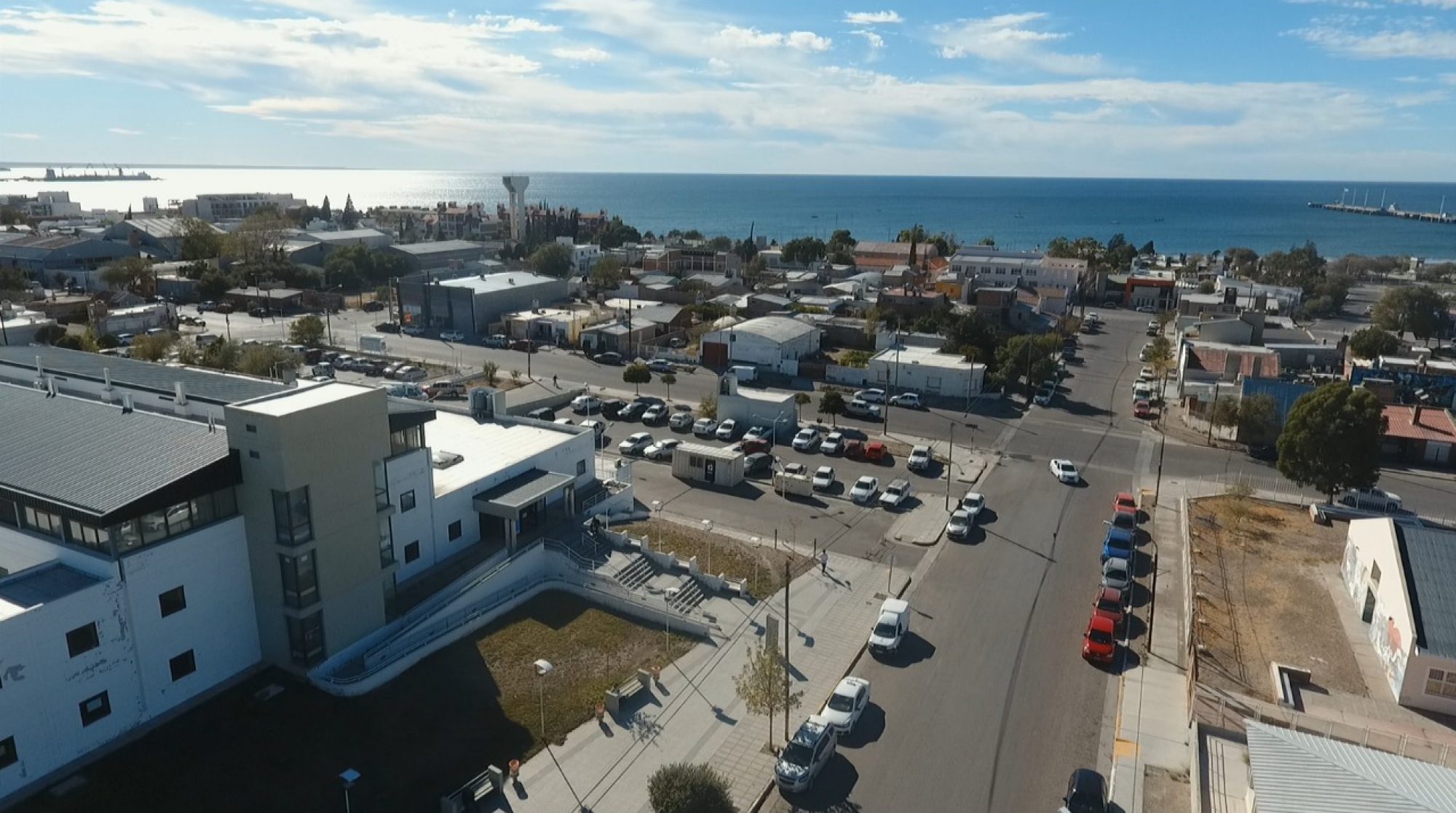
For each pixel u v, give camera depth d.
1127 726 37.75
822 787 34.12
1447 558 41.88
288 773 34.25
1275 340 115.75
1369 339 113.94
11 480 38.38
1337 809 27.31
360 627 42.75
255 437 38.19
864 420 85.69
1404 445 76.19
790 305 135.25
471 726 37.56
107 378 52.34
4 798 32.22
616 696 38.50
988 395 95.44
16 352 63.47
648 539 56.03
